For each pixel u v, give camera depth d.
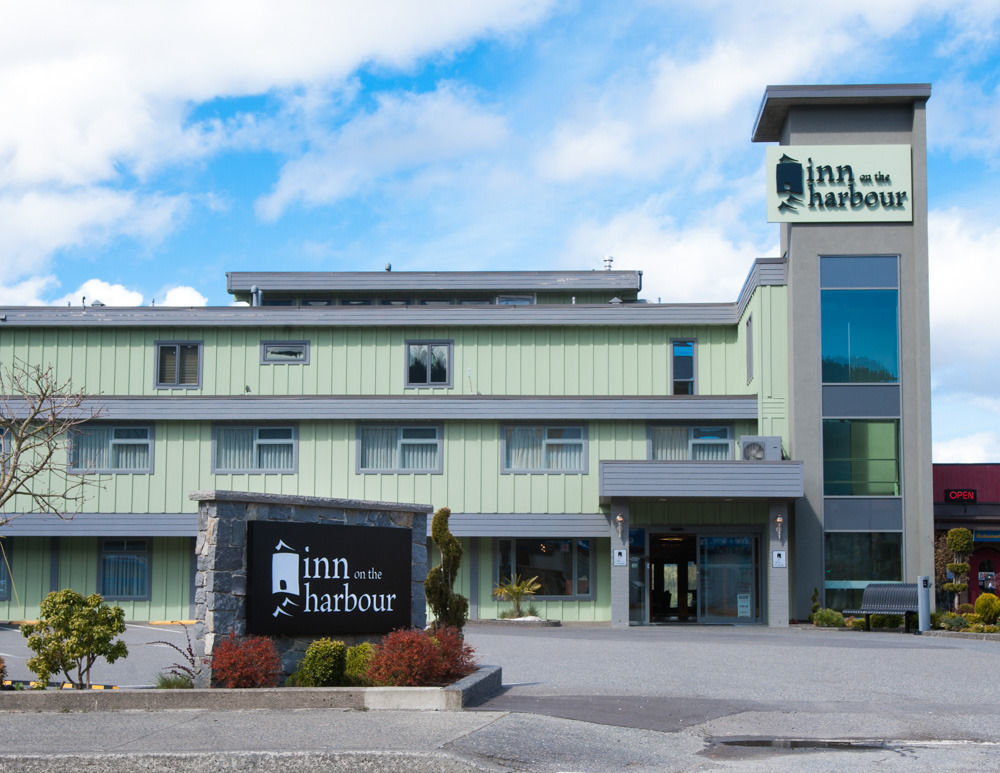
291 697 11.84
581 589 30.88
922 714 12.06
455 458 31.16
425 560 15.20
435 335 32.62
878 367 28.81
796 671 16.05
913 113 29.42
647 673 15.79
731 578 29.56
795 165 29.41
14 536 30.91
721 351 32.41
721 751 10.29
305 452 31.33
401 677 12.49
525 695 13.14
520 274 37.84
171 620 30.92
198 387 32.56
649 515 29.91
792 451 28.77
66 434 30.31
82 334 32.78
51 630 12.91
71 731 10.52
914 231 29.05
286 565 13.28
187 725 10.81
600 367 32.34
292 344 32.75
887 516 28.48
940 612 27.28
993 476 33.41
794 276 29.14
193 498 12.81
